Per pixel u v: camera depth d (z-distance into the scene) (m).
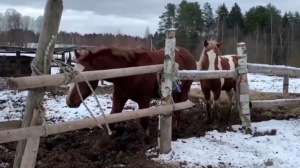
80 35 38.19
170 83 4.85
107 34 35.81
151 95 5.67
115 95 5.62
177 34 42.19
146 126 5.58
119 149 5.27
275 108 8.32
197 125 6.78
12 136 2.95
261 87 14.01
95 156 4.85
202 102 9.23
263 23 47.50
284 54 40.53
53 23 3.02
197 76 5.43
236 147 5.34
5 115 7.27
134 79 5.32
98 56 5.11
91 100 9.27
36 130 3.10
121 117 4.14
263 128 6.14
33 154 3.15
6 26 58.44
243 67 6.18
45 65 3.09
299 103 7.46
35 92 3.12
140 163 4.54
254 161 4.76
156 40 34.84
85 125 3.61
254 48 42.22
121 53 5.28
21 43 37.69
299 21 49.72
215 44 7.70
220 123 7.04
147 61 5.57
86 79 3.54
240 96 6.20
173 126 6.18
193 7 42.34
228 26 49.31
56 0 2.97
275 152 5.18
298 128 6.61
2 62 15.58
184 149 5.05
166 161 4.61
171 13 42.69
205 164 4.58
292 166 4.68
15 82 2.85
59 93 10.31
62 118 7.15
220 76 5.93
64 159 4.62
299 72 7.60
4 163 4.41
